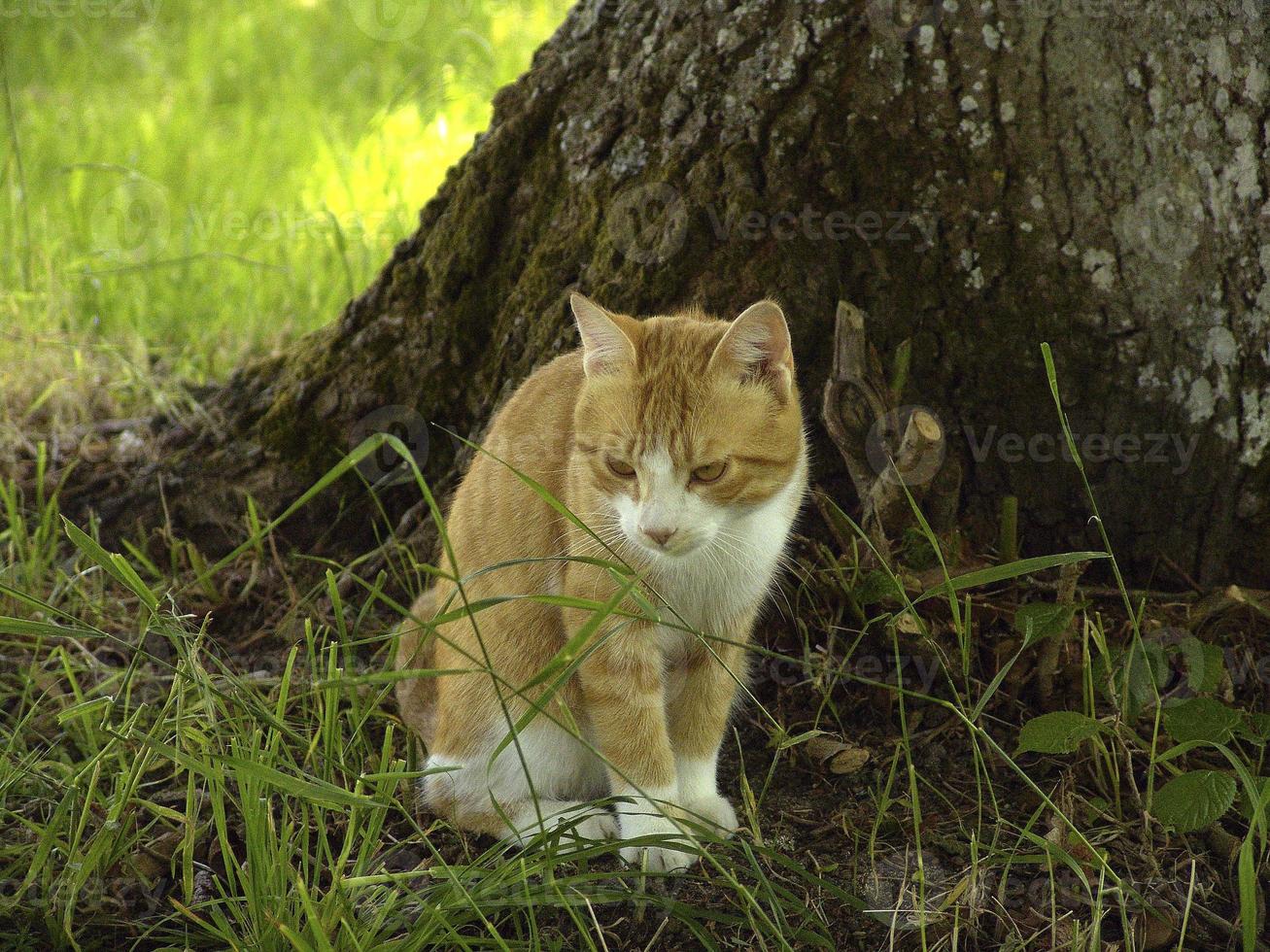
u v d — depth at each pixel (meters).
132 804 2.42
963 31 2.64
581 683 2.41
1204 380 2.74
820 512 2.84
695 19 2.88
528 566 2.48
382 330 3.39
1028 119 2.66
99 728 2.37
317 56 7.12
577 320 2.35
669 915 2.17
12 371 4.02
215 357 4.30
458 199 3.28
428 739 2.67
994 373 2.81
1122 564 2.90
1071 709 2.62
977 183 2.71
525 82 3.24
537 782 2.52
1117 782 2.36
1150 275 2.69
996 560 2.83
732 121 2.83
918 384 2.85
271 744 2.17
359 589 3.24
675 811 2.38
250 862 2.04
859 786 2.54
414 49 6.71
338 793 1.97
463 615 2.04
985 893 2.20
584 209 3.06
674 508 2.26
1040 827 2.37
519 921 2.16
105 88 6.62
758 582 2.46
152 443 3.69
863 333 2.57
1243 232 2.66
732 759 2.68
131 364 4.00
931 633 2.65
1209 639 2.72
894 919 2.05
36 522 3.48
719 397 2.28
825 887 2.13
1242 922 1.97
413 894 2.02
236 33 7.39
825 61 2.74
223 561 2.26
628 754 2.37
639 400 2.29
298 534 3.41
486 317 3.27
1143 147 2.64
